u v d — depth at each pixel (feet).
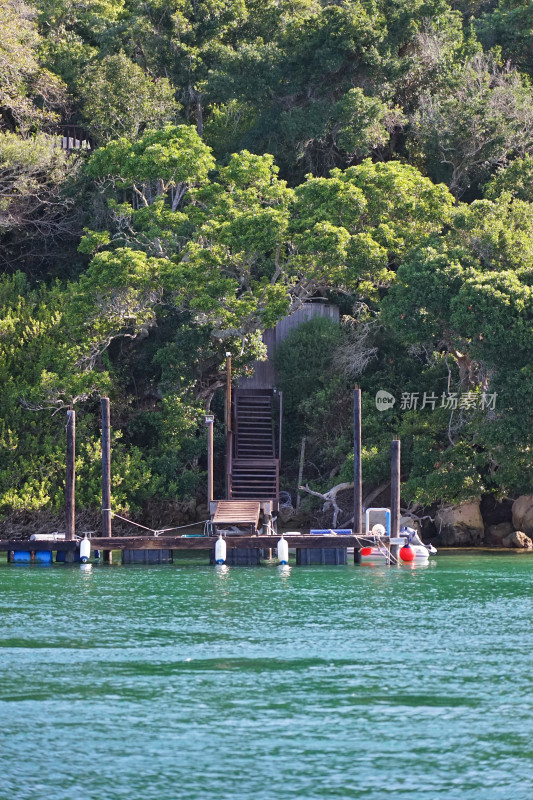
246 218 471.21
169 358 518.78
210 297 476.13
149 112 605.31
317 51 588.91
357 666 231.09
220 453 548.31
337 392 531.50
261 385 558.56
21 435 517.96
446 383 518.37
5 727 187.42
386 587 357.61
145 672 227.20
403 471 507.30
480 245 466.70
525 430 431.02
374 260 471.62
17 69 620.90
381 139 584.81
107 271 477.36
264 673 225.56
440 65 609.83
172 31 645.10
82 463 498.69
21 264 634.43
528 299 425.28
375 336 533.55
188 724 188.75
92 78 625.41
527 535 498.69
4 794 156.66
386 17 616.39
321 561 423.64
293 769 165.99
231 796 155.53
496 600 326.24
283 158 625.41
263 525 459.32
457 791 157.07
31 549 427.74
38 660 239.50
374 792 156.87
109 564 433.89
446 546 500.74
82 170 598.34
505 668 228.84
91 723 189.67
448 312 447.42
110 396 533.14
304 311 564.30
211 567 422.41
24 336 543.39
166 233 503.20
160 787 159.12
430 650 247.91
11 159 579.89
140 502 515.09
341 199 475.31
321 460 545.44
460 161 592.60
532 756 171.32
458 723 188.34
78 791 157.79
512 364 435.53
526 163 539.29
